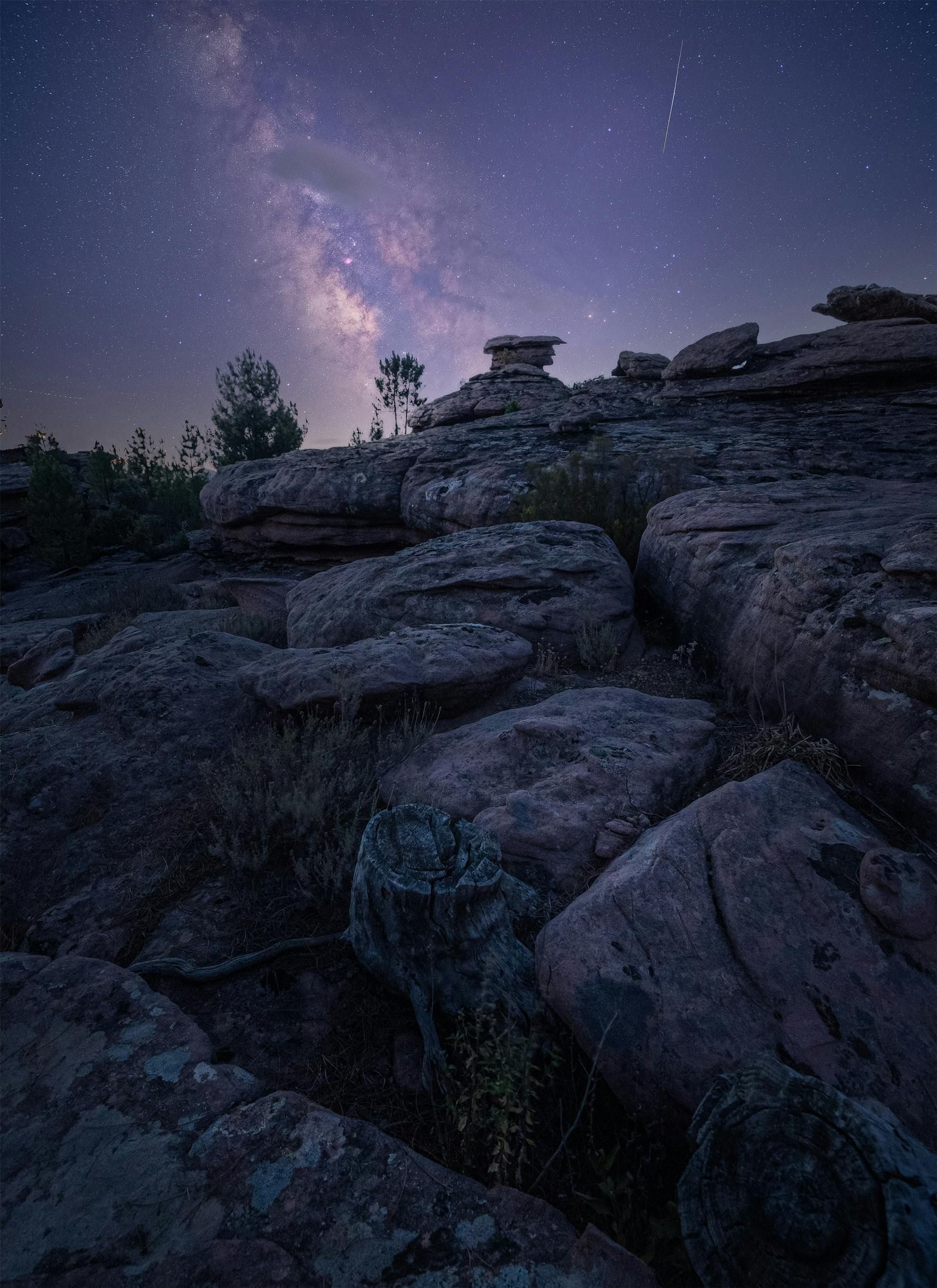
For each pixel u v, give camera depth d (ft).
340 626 21.50
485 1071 6.82
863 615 11.11
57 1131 6.06
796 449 37.24
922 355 45.91
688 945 7.27
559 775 11.60
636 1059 6.41
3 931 9.72
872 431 40.42
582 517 28.68
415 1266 4.93
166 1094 6.44
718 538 17.65
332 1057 7.42
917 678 9.46
